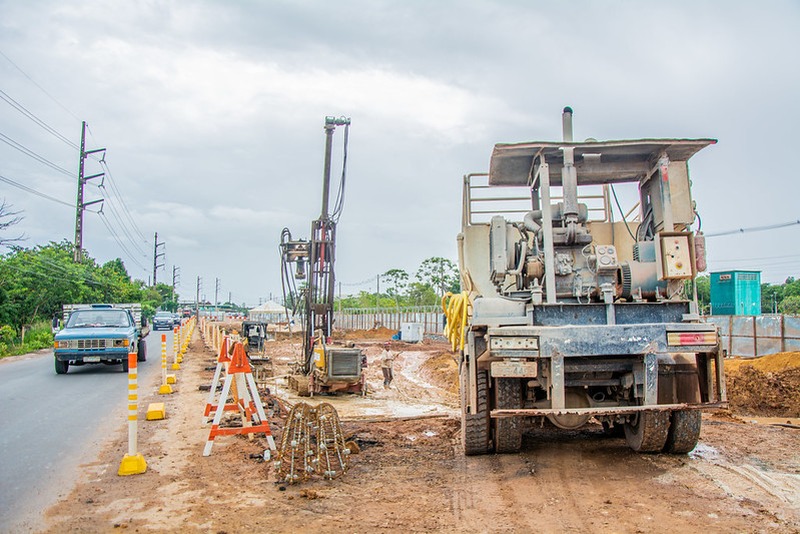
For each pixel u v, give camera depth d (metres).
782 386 14.63
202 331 42.91
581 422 7.54
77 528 5.25
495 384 7.43
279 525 5.33
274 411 11.48
